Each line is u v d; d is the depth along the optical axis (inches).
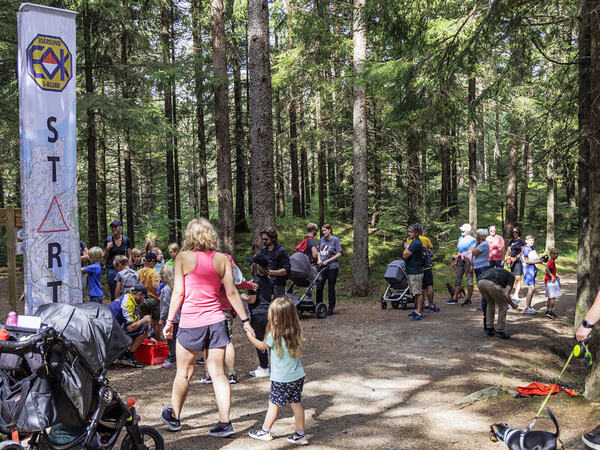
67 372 131.0
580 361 347.3
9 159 701.3
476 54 325.1
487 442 184.4
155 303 339.9
